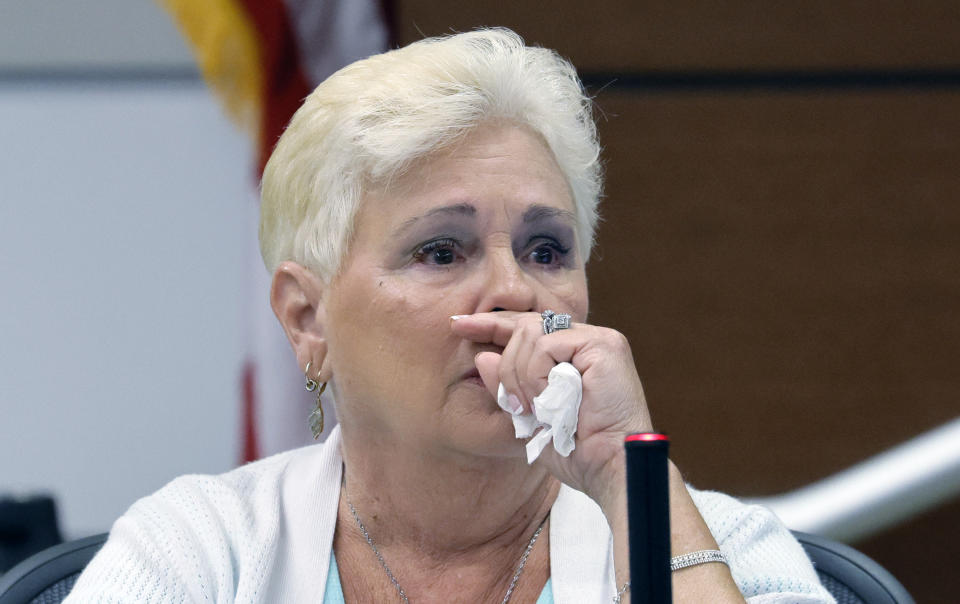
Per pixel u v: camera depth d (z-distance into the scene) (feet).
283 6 25.59
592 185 14.10
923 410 29.96
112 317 28.96
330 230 12.84
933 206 29.86
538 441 11.53
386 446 13.14
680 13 29.91
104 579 12.92
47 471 29.12
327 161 12.76
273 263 13.89
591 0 29.81
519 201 12.57
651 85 30.07
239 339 28.45
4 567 18.49
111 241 28.94
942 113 29.76
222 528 13.76
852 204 30.01
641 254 30.37
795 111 29.96
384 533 13.70
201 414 28.99
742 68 30.04
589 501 13.76
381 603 13.58
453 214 12.38
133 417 29.04
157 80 28.94
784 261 30.22
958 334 29.89
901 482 19.01
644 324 30.45
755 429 30.32
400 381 12.47
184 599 12.92
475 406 12.25
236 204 28.76
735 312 30.35
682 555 11.51
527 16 29.66
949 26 29.63
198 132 28.78
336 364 13.20
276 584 13.51
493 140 12.71
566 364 11.57
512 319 12.02
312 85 25.77
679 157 30.19
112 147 28.91
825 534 19.07
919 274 29.99
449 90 12.49
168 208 28.89
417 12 29.14
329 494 13.93
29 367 29.01
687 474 30.35
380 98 12.52
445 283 12.39
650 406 30.48
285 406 24.49
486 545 13.58
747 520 13.79
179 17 25.96
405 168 12.46
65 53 28.94
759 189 30.12
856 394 30.12
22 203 28.96
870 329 30.14
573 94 13.75
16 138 28.94
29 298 28.99
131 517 13.82
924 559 29.81
